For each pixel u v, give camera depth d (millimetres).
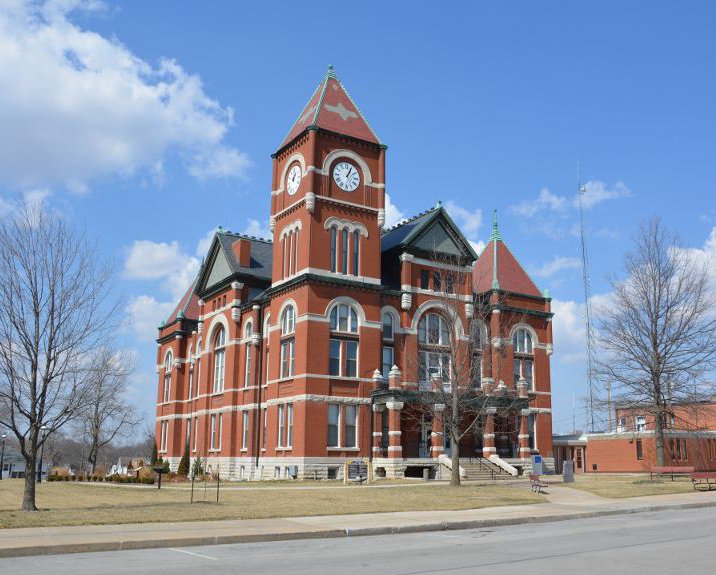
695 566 14719
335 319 47906
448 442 52250
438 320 52656
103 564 15234
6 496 33375
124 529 20391
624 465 62500
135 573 13977
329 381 46594
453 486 38188
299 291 47750
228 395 54656
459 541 19375
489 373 53875
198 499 30031
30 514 23312
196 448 59469
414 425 51062
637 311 48688
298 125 51750
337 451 46219
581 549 17438
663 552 16797
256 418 51469
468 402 44500
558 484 42219
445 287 47219
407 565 14953
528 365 57812
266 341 52344
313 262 47312
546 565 14914
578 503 31578
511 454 53656
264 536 19641
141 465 66688
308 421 45281
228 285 56781
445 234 53781
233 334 55062
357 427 47312
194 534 19359
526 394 52719
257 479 50219
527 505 30453
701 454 63281
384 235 58188
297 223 49125
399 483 41312
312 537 20328
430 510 27672
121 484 44000
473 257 54125
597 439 65250
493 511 27641
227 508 25906
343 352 47688
